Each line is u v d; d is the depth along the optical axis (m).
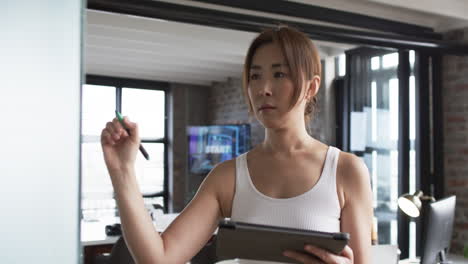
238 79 7.30
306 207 0.90
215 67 6.53
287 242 0.81
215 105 7.96
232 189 0.98
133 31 4.50
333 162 0.95
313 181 0.93
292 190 0.93
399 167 4.15
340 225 0.93
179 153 7.95
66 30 0.42
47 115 0.41
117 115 0.80
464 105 3.79
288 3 3.19
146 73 7.07
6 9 0.40
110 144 0.80
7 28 0.40
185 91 8.04
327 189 0.92
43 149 0.41
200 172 7.69
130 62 6.36
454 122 3.87
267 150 0.98
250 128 7.07
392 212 4.31
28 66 0.41
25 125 0.41
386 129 4.40
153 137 7.91
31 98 0.41
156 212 4.13
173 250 0.90
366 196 0.94
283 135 0.95
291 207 0.90
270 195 0.93
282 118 0.92
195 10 2.63
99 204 7.11
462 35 3.82
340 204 0.93
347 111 4.95
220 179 0.99
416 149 4.06
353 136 4.87
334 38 3.00
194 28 4.32
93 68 6.74
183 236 0.93
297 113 0.95
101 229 3.69
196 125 8.09
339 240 0.78
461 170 3.81
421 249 2.20
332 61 5.39
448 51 3.57
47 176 0.41
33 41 0.41
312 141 0.99
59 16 0.42
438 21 3.95
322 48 5.24
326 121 5.32
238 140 7.16
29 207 0.40
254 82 0.94
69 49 0.42
